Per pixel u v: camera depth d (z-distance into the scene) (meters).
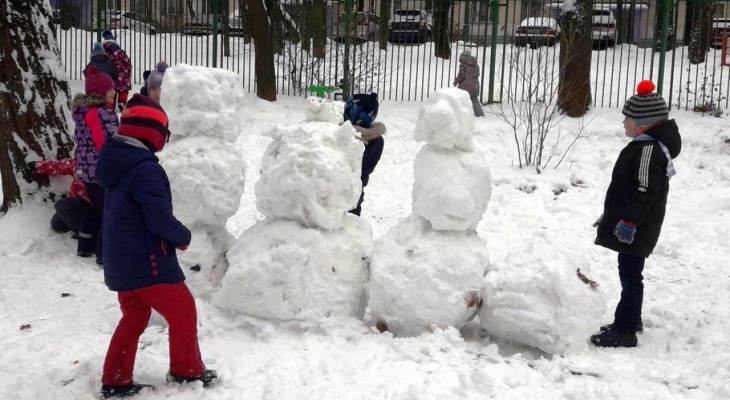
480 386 4.13
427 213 4.86
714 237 7.82
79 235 6.70
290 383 4.19
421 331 4.77
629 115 5.02
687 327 5.34
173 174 5.13
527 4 16.19
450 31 18.11
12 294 5.86
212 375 4.20
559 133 11.79
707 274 6.66
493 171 10.54
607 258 7.18
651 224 4.94
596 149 11.65
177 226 3.91
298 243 4.75
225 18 17.17
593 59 20.97
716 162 10.84
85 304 5.66
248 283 4.75
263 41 14.24
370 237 5.16
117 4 21.30
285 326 4.76
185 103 5.18
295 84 15.39
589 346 4.97
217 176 5.17
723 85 16.67
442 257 4.79
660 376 4.40
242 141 11.80
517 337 4.72
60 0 20.11
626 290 5.00
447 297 4.72
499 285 4.73
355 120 6.54
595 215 8.83
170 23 19.59
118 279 3.91
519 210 9.02
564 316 4.59
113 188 3.93
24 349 4.75
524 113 13.61
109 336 4.97
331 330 4.77
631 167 4.94
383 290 4.78
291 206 4.83
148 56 19.25
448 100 4.88
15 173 7.41
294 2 18.09
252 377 4.27
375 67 16.33
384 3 17.03
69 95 7.77
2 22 7.28
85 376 4.30
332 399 4.00
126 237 3.88
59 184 7.45
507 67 18.92
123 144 3.89
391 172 10.71
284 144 4.89
